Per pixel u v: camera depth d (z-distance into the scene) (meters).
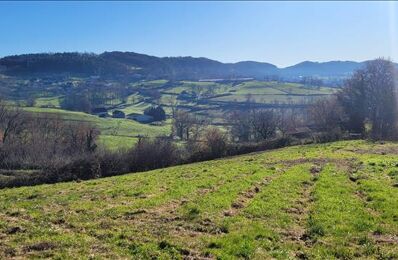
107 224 17.75
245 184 26.14
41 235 16.12
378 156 40.59
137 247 14.76
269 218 18.75
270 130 97.38
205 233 16.81
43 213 20.02
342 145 54.22
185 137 112.00
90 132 82.25
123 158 55.28
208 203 20.98
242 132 100.00
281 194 23.30
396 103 77.12
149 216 19.19
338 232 16.56
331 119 84.00
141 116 163.00
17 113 91.19
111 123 134.50
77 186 33.03
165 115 166.62
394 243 15.36
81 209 20.62
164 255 14.05
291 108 152.25
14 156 67.44
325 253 14.45
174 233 16.64
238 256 14.20
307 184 26.64
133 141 99.69
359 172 30.38
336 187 24.80
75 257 13.66
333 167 33.38
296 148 56.97
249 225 17.58
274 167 34.34
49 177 47.38
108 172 52.12
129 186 29.00
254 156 50.72
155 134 118.12
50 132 90.19
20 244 14.91
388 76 78.38
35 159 66.25
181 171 38.44
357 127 79.62
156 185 27.88
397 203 20.53
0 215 19.67
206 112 169.00
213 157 60.72
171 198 22.75
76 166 50.62
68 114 136.38
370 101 79.00
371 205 20.58
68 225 17.67
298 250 14.87
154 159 57.09
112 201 22.88
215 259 13.95
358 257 14.16
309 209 20.31
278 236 16.23
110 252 14.28
